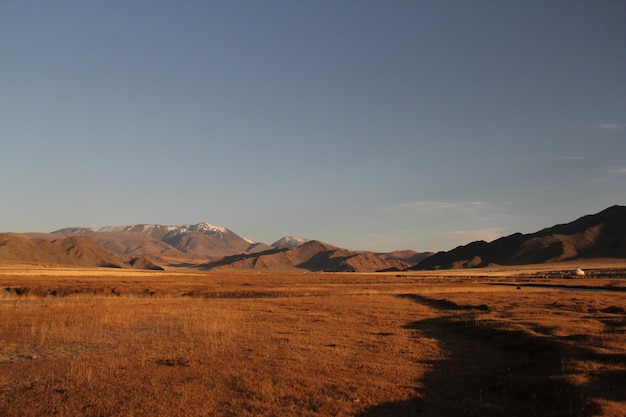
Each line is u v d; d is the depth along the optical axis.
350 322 31.89
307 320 32.53
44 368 17.86
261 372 17.22
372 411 13.20
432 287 82.56
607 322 28.09
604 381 14.45
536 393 14.11
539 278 129.75
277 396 14.45
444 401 14.09
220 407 13.41
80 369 17.47
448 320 32.06
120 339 24.05
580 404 12.53
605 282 99.19
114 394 14.47
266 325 29.70
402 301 51.75
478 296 56.88
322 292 68.50
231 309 39.72
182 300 50.72
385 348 22.27
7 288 61.09
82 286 68.44
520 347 21.75
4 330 26.41
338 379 16.45
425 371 17.77
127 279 100.25
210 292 66.31
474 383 16.11
